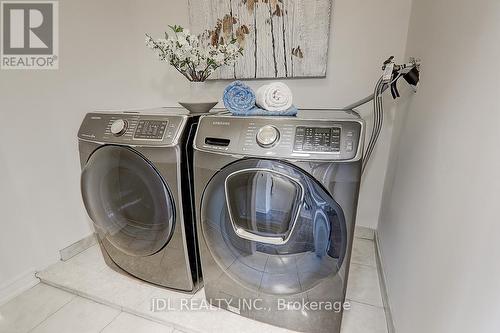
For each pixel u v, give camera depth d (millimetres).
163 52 1395
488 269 539
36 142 1491
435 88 968
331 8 1580
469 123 684
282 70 1737
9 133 1373
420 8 1273
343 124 931
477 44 673
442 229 786
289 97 1110
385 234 1562
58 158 1608
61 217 1655
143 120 1194
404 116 1398
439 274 774
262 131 986
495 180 541
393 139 1610
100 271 1588
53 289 1487
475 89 667
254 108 1149
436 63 982
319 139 925
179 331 1236
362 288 1454
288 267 1077
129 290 1439
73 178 1704
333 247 995
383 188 1765
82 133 1311
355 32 1592
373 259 1697
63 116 1613
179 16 1899
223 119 1071
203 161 1070
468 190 657
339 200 930
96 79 1792
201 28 1823
